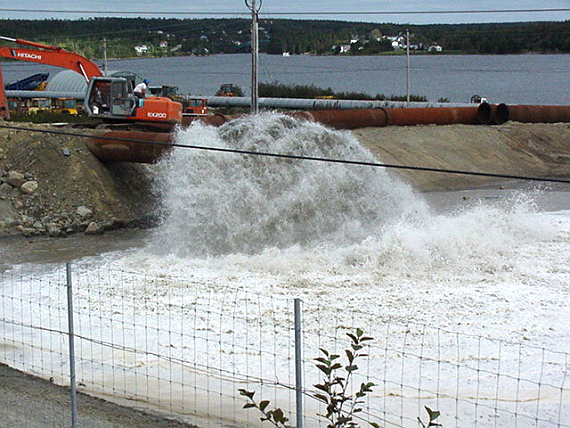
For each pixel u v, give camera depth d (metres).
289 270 19.08
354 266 19.34
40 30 158.62
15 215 25.42
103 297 16.77
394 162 36.94
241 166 23.06
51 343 13.73
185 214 22.59
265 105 63.53
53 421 9.81
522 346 13.35
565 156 43.06
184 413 10.52
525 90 114.38
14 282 18.41
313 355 12.94
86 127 30.69
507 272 18.80
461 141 41.81
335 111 39.12
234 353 13.03
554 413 10.52
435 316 15.18
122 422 9.98
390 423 9.92
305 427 10.06
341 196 23.70
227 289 17.41
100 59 152.50
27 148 27.41
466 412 10.56
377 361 12.59
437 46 151.88
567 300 16.33
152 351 13.20
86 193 26.55
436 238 20.06
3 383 11.48
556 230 24.16
